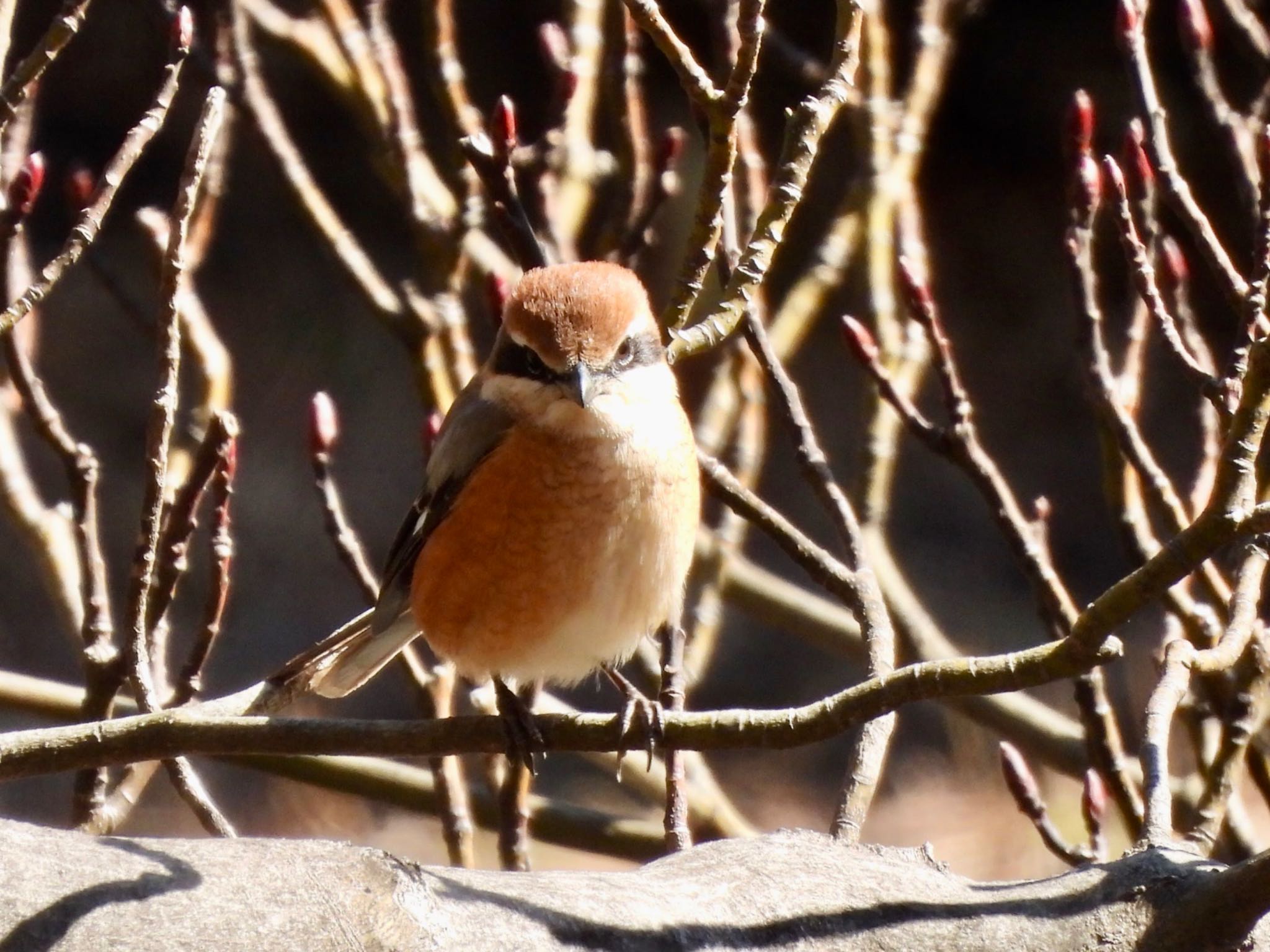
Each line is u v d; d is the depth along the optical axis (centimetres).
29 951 383
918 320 727
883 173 903
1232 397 582
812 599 996
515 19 2425
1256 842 795
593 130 1255
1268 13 1177
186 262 675
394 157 888
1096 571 2233
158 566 749
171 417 631
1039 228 2494
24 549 2164
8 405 866
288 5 1196
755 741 555
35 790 1873
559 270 745
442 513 733
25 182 675
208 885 404
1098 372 694
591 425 704
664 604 733
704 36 2077
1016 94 2481
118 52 2402
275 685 679
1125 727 1745
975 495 2328
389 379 2427
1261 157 569
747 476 895
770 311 2277
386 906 408
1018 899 469
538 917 426
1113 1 2412
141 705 650
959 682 510
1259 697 688
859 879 480
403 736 566
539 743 634
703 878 475
